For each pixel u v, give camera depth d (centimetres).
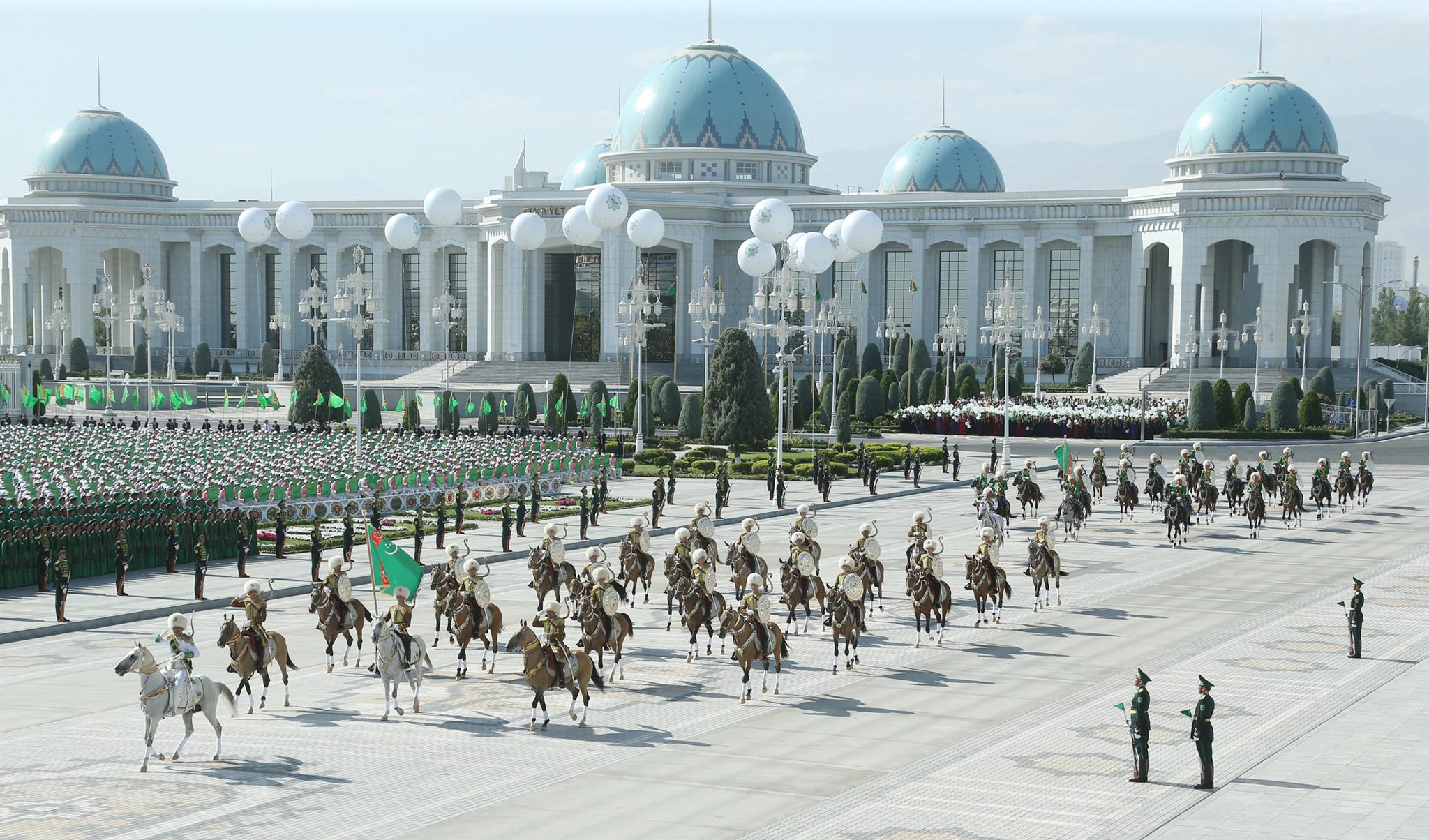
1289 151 15250
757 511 6888
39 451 7756
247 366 17912
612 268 15388
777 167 16812
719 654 3822
